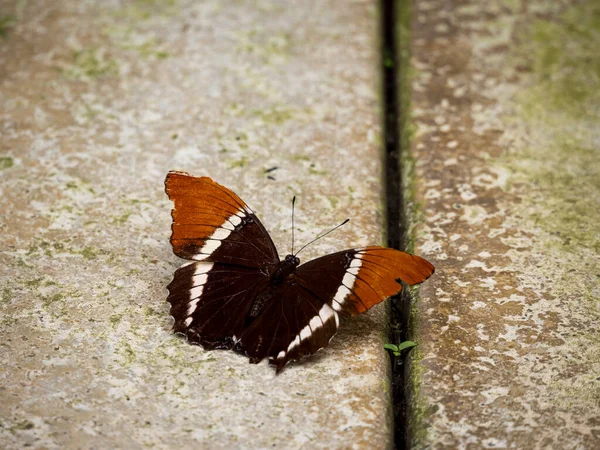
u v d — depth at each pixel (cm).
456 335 65
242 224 64
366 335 65
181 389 63
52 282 66
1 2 83
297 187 71
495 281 67
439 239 69
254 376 63
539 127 75
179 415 62
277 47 80
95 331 64
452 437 61
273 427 62
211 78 78
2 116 75
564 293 66
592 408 62
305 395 62
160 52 79
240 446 61
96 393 62
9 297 66
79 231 69
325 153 73
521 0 86
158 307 65
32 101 76
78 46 80
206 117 75
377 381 63
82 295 66
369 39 81
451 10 84
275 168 72
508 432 62
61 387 62
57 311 65
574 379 63
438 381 63
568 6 85
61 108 75
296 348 62
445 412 62
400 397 64
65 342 64
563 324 65
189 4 84
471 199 71
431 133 75
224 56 79
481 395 63
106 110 75
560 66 80
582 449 61
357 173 72
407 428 63
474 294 66
